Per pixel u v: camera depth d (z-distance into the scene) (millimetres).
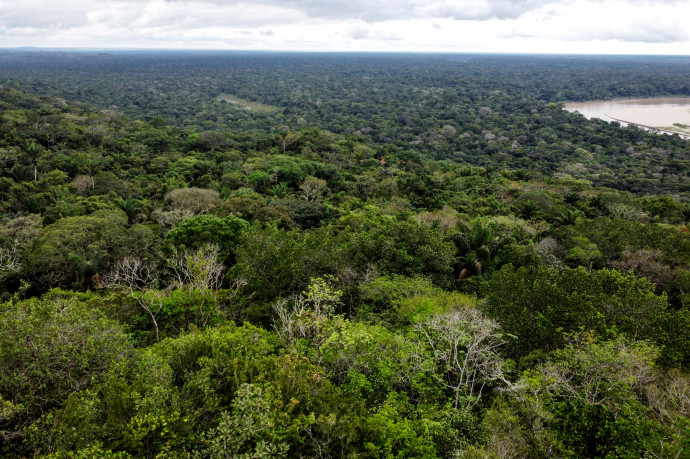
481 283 22109
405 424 11820
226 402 11727
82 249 27703
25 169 49281
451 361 15516
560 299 16625
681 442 10047
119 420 10391
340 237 26734
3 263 26641
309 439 11039
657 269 23062
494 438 11000
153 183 54406
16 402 11359
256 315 19953
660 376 12984
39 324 12500
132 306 19766
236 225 29172
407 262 23422
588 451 11797
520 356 15852
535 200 46812
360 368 14336
